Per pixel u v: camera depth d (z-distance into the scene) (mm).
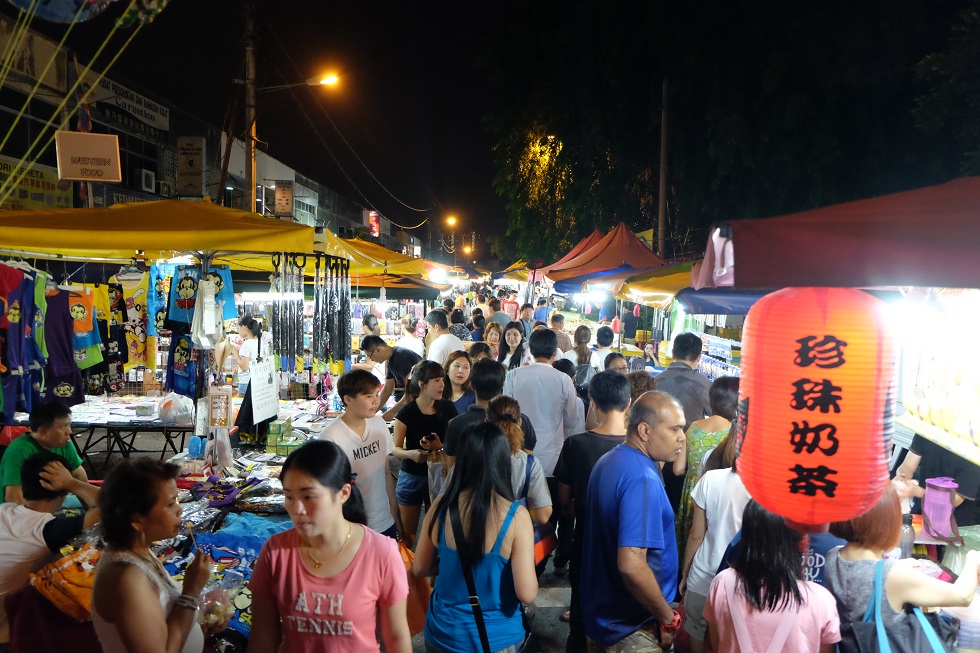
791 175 13180
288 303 6242
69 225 4867
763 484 2107
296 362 6316
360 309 12602
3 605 3371
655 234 15945
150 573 2451
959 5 12688
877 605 2543
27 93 12180
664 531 3225
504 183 18766
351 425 4254
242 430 6465
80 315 6613
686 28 14000
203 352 5539
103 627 2359
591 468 4133
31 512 3592
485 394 4867
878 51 12820
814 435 2020
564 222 17984
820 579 2947
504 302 20656
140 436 10039
